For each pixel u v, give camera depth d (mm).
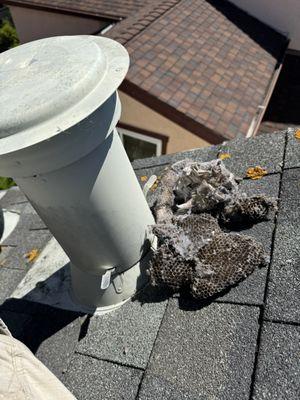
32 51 1537
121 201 1609
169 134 6031
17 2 9852
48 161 1272
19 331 2154
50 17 9742
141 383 1609
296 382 1355
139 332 1795
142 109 5914
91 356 1820
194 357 1594
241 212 2000
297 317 1518
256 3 8023
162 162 3035
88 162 1384
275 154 2406
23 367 1155
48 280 2404
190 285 1753
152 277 1807
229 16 7914
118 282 1915
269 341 1499
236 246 1781
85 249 1715
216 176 2170
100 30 8891
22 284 2525
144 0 8516
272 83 6766
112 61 1437
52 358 1912
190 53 6504
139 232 1829
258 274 1749
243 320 1614
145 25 6836
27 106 1199
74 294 2178
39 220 3312
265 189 2207
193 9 7699
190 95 5789
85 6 8938
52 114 1203
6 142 1186
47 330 2076
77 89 1238
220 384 1474
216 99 5875
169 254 1806
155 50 6336
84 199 1468
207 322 1681
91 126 1290
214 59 6582
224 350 1562
